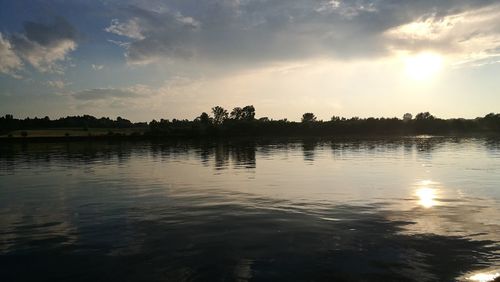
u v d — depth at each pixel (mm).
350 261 14289
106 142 158500
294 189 30562
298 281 12703
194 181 36250
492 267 13648
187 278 13039
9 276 13477
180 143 140000
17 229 19250
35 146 128250
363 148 87688
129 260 14656
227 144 122750
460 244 15984
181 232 18125
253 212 22172
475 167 45344
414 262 14148
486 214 21094
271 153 76062
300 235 17453
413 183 33156
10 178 41219
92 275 13414
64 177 41125
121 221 20500
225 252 15336
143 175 41812
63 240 17266
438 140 125750
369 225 18984
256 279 12891
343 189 30266
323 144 109500
